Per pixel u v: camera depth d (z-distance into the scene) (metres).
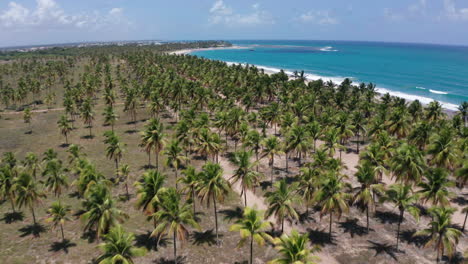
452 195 48.09
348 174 74.75
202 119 86.31
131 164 82.56
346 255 47.09
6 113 142.75
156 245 49.06
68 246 48.69
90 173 51.72
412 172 54.19
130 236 35.38
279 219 45.75
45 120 130.62
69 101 124.31
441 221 39.47
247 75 173.62
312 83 144.25
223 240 51.03
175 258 43.16
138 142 101.00
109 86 165.38
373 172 48.34
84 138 106.38
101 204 41.25
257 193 67.31
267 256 47.12
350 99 116.62
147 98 142.00
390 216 57.12
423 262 45.12
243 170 53.19
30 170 65.19
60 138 106.75
